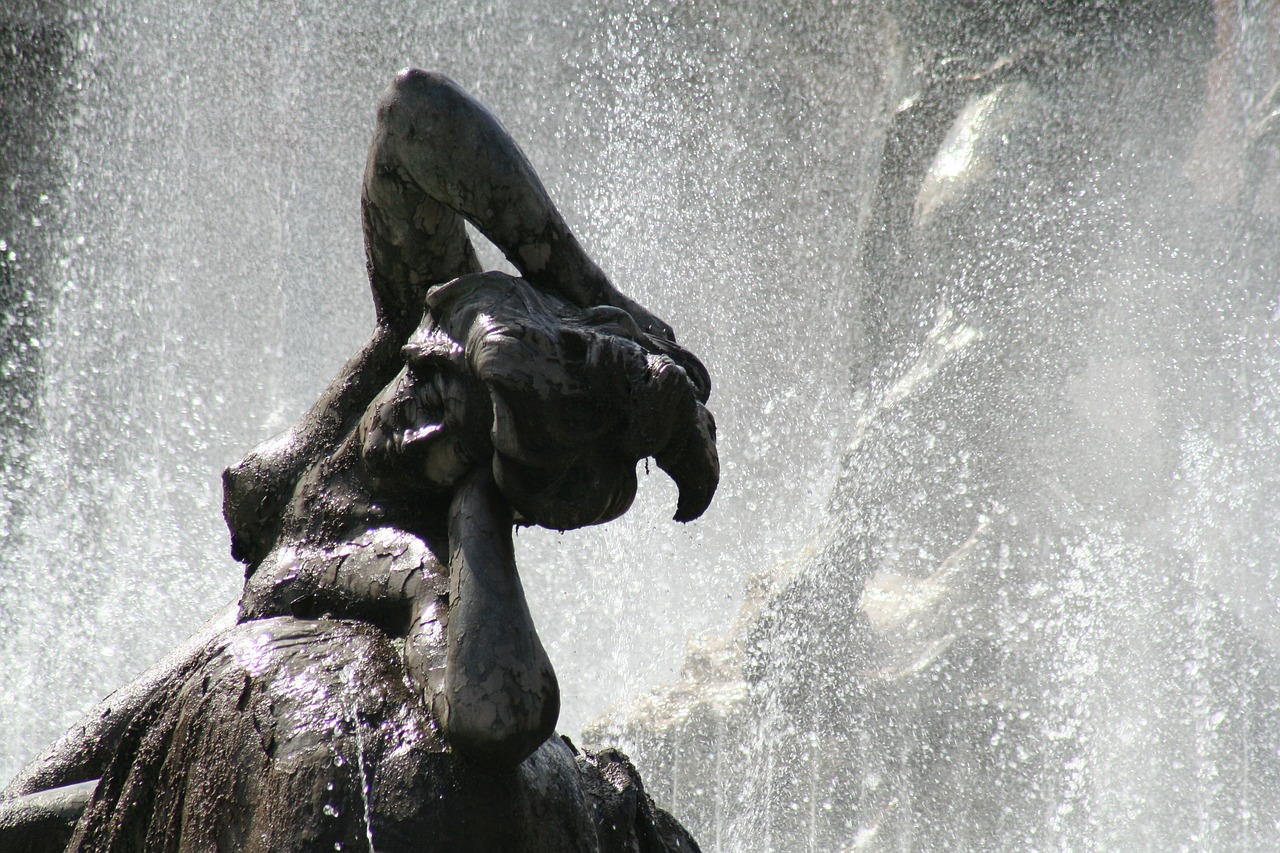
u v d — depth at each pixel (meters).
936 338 33.53
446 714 7.41
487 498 8.30
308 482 9.37
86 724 10.03
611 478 8.03
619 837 8.81
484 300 8.20
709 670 26.94
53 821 9.31
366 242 9.62
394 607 8.45
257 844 7.47
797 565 29.33
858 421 34.62
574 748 9.64
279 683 7.97
